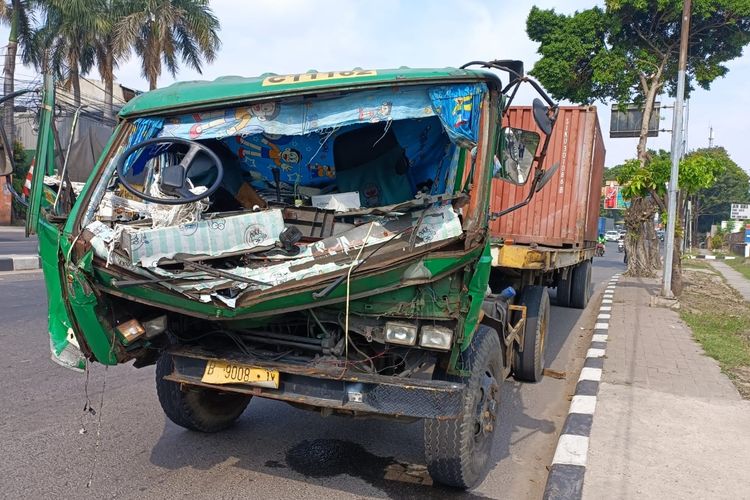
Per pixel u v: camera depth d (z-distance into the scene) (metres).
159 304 3.30
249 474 4.13
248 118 3.60
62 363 3.49
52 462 4.17
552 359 8.08
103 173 3.57
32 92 3.98
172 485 3.91
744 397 5.73
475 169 3.46
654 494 3.71
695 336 8.85
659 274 19.66
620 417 5.07
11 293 10.61
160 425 4.97
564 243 8.76
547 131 3.75
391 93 3.46
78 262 3.18
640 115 19.89
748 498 3.69
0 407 5.18
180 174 3.37
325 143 4.16
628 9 18.05
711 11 17.38
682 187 13.55
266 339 3.68
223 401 4.83
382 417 3.50
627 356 7.39
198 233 3.46
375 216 3.86
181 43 26.59
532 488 4.12
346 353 3.34
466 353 3.78
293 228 3.59
